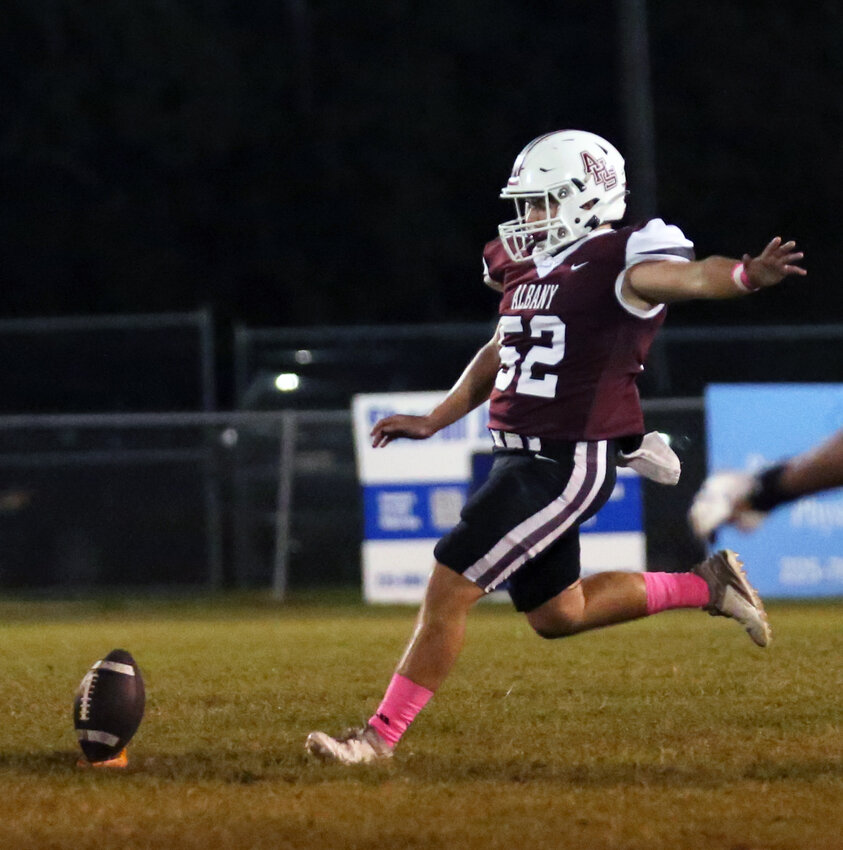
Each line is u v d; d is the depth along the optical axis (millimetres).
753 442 50031
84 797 16484
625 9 66875
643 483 56719
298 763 18438
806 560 50750
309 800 16141
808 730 20578
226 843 14281
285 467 60531
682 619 42406
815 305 85000
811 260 85625
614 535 50250
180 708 23750
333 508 62500
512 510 18484
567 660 30266
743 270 16625
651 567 56469
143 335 66688
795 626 39000
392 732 18750
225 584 62094
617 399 18812
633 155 67000
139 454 62875
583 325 18594
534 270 19188
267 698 24875
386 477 52062
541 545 18609
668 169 86062
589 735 20391
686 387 62750
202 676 28422
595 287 18547
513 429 18844
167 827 14969
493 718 22062
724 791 16281
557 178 18953
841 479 10305
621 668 28641
